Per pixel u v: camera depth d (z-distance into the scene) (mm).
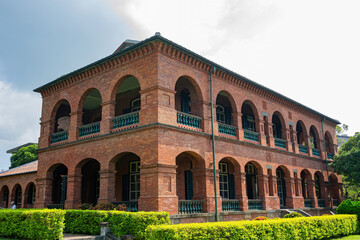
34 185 24812
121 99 20969
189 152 15234
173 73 15070
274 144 21031
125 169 19094
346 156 24641
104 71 16766
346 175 25094
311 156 24766
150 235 9906
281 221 12883
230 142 17453
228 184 19500
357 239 14898
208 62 16688
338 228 15727
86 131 17266
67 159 17703
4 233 12453
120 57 15828
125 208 13953
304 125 25188
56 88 19609
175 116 14648
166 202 13305
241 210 17281
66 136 18453
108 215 12641
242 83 19266
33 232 11297
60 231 11234
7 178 26703
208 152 15945
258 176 19516
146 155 13844
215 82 17516
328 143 29078
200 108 16328
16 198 26609
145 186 13633
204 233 10227
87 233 13211
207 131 16172
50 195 18938
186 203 14500
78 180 17188
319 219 14828
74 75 18156
